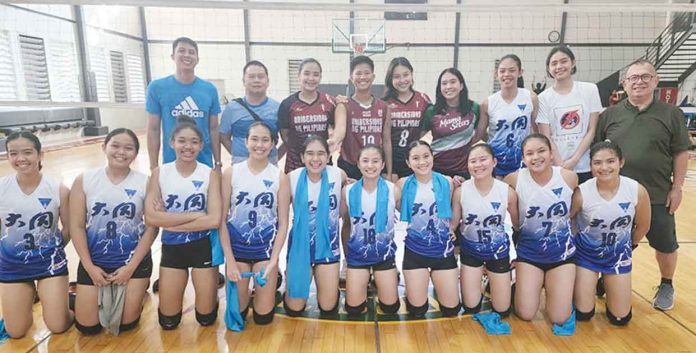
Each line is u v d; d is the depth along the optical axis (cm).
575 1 1207
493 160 234
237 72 1323
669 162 243
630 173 247
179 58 280
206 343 219
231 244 235
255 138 229
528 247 240
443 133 291
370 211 239
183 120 257
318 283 244
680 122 239
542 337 224
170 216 222
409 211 243
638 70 238
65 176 644
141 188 228
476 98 1307
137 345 217
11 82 888
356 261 244
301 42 1301
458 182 262
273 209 236
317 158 231
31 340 221
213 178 234
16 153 207
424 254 244
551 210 230
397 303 251
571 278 232
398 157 304
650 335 225
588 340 221
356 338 224
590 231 232
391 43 1290
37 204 215
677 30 1204
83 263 219
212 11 1300
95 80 1128
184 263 230
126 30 1278
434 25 1275
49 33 992
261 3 335
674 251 249
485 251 242
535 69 1287
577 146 274
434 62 1297
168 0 331
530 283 237
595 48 1270
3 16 863
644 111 244
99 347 215
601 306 258
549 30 1266
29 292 222
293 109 287
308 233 238
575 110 270
